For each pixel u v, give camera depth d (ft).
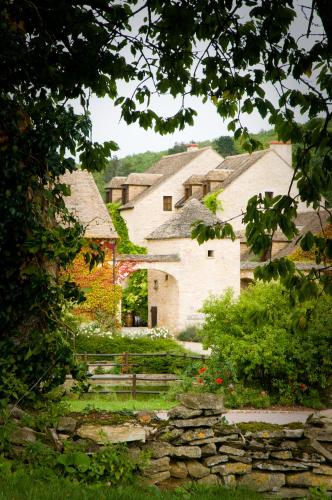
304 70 32.45
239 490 28.04
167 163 218.59
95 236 126.00
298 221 184.24
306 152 30.35
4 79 30.81
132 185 205.16
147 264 144.66
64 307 32.78
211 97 37.93
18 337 29.96
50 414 28.55
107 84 37.35
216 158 206.08
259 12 31.48
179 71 36.45
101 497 24.48
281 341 63.05
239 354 63.41
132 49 35.68
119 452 27.63
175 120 37.50
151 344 82.53
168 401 63.10
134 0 35.70
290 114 34.12
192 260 150.92
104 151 36.65
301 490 28.84
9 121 29.58
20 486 24.89
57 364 30.07
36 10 31.14
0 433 27.32
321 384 63.21
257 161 186.91
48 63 32.07
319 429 29.37
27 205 29.53
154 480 27.73
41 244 29.17
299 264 150.10
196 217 157.48
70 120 32.30
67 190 31.73
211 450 28.66
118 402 60.13
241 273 159.74
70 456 27.12
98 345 82.12
